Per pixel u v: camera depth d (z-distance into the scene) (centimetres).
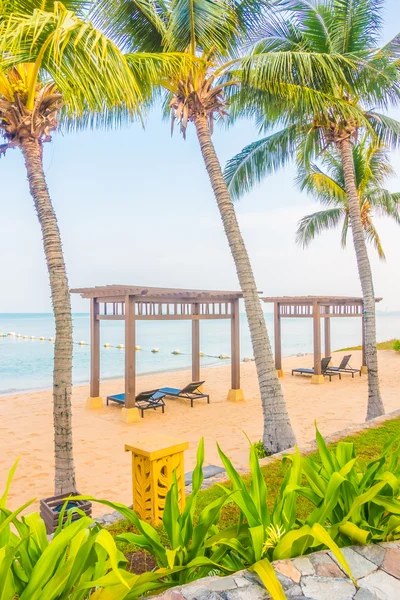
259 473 205
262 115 853
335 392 1262
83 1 465
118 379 1670
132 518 189
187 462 647
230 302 1191
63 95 471
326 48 805
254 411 1028
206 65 686
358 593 164
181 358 2623
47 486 583
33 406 1133
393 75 812
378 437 538
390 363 1892
